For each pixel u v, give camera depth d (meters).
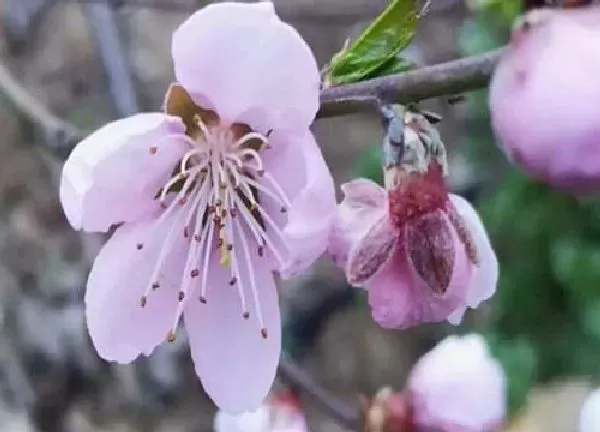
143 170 0.16
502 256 0.33
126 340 0.16
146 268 0.16
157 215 0.16
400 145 0.16
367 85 0.16
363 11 0.30
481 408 0.19
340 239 0.16
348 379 0.34
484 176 0.34
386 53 0.16
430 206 0.16
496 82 0.14
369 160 0.33
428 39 0.39
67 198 0.16
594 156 0.14
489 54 0.15
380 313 0.16
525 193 0.32
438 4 0.29
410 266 0.16
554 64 0.14
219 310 0.17
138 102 0.28
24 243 0.34
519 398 0.30
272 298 0.17
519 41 0.14
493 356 0.29
